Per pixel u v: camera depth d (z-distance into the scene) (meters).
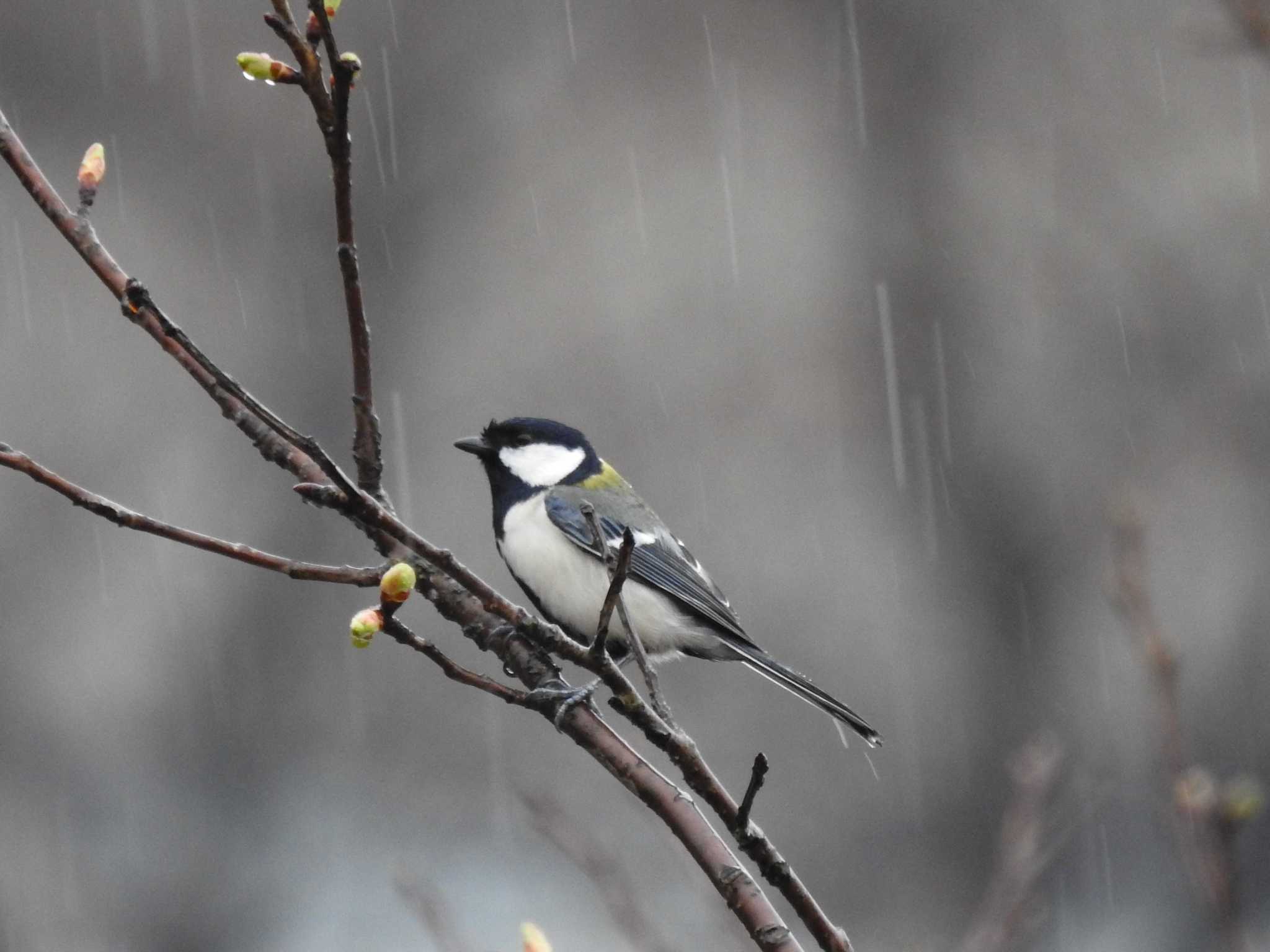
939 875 15.14
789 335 18.17
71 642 16.86
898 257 17.23
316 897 14.10
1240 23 5.90
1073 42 16.98
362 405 4.15
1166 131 16.25
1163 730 5.26
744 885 3.58
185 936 13.91
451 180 18.66
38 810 15.30
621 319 18.67
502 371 18.45
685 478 17.77
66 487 3.39
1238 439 15.80
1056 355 16.59
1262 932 12.21
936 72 17.50
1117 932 12.62
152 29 18.16
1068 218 16.48
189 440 17.72
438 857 14.59
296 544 17.31
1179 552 15.58
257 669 16.84
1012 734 15.59
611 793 14.91
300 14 18.19
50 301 17.77
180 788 15.93
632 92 19.22
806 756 16.09
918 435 16.66
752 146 18.70
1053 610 15.95
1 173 17.84
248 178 18.20
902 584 16.55
